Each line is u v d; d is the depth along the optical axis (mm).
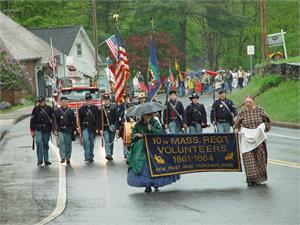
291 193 27766
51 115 40062
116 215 24953
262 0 89062
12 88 101312
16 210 26625
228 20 150125
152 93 38562
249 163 29859
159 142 29484
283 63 74125
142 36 139000
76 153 44812
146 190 29469
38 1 154125
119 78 40750
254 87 79000
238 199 26938
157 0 145125
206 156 30281
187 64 175500
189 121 42531
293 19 151875
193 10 146875
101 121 40656
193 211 25062
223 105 41625
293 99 66938
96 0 154375
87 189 30812
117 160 40844
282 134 52594
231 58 176875
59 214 25438
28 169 38281
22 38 116938
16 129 63969
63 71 125875
